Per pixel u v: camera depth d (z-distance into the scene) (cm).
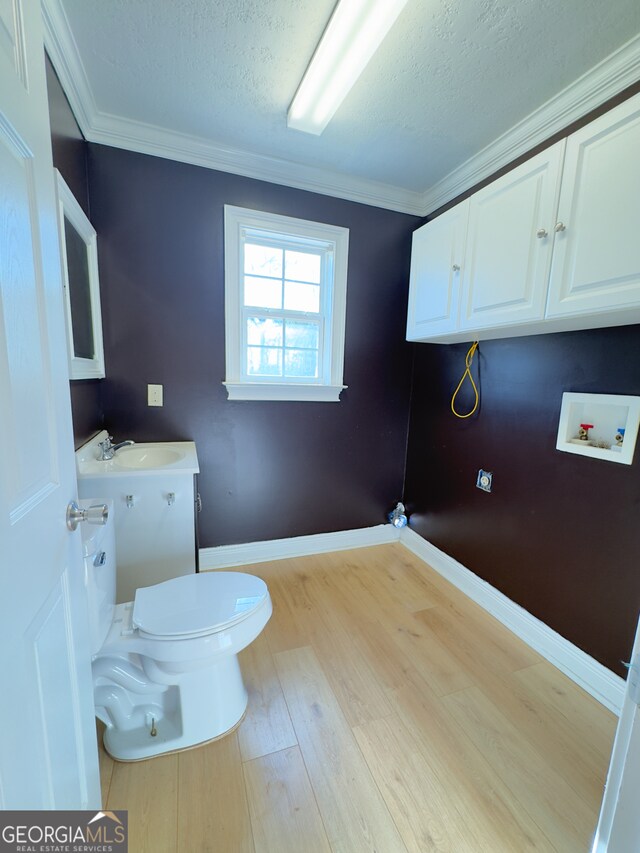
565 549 158
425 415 248
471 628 181
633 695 54
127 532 160
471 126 166
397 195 229
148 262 191
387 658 159
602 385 143
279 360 232
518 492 180
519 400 180
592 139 116
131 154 181
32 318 60
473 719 132
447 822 100
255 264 219
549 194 131
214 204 197
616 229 111
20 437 54
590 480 148
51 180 68
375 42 119
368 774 111
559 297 129
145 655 111
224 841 94
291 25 120
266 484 235
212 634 111
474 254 166
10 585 50
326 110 156
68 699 72
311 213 217
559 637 159
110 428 196
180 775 110
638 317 121
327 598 203
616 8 109
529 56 127
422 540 252
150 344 198
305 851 93
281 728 125
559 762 117
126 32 124
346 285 232
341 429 248
